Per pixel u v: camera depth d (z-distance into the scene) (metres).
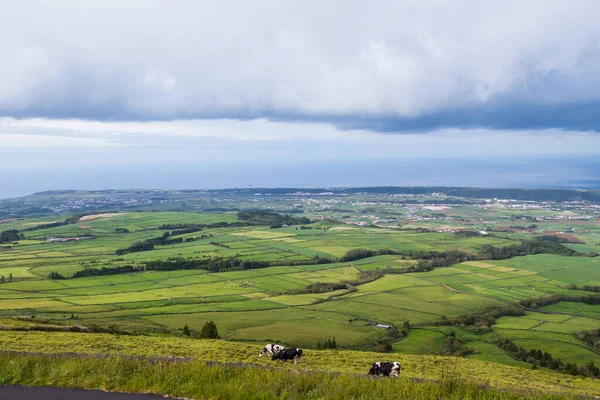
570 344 102.44
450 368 46.41
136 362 24.28
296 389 20.53
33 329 64.38
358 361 45.47
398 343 98.06
